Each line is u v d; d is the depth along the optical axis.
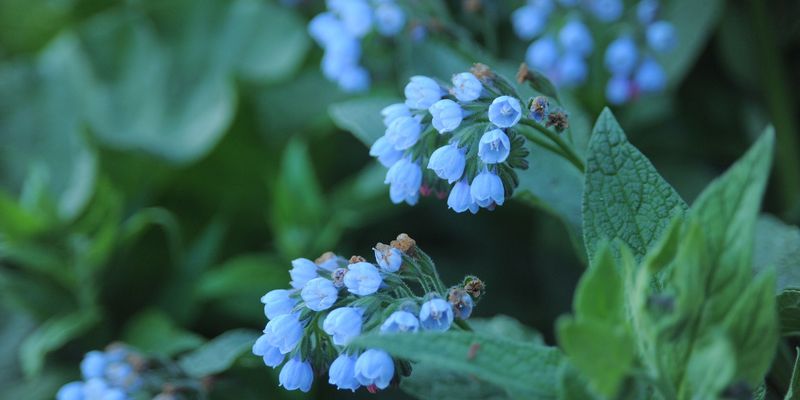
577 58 1.06
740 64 1.15
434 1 1.05
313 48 1.28
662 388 0.79
